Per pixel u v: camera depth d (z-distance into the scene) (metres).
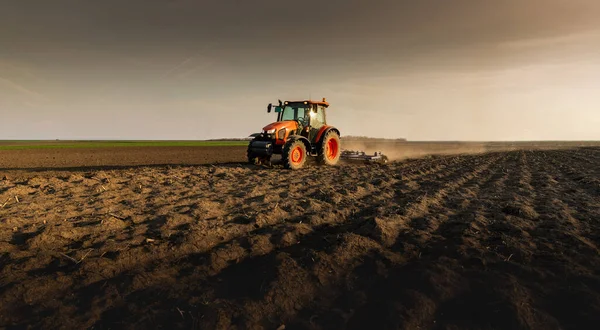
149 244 3.84
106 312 2.58
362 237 3.92
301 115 12.27
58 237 4.06
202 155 21.56
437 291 2.79
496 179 8.96
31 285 2.90
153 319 2.48
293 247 3.85
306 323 2.46
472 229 4.23
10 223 4.58
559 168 11.45
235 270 3.26
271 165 11.96
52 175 10.07
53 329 2.37
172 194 6.63
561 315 2.50
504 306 2.55
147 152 25.11
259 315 2.53
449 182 8.25
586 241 3.75
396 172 10.34
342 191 6.90
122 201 6.01
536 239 3.88
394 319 2.44
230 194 6.69
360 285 2.96
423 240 3.92
